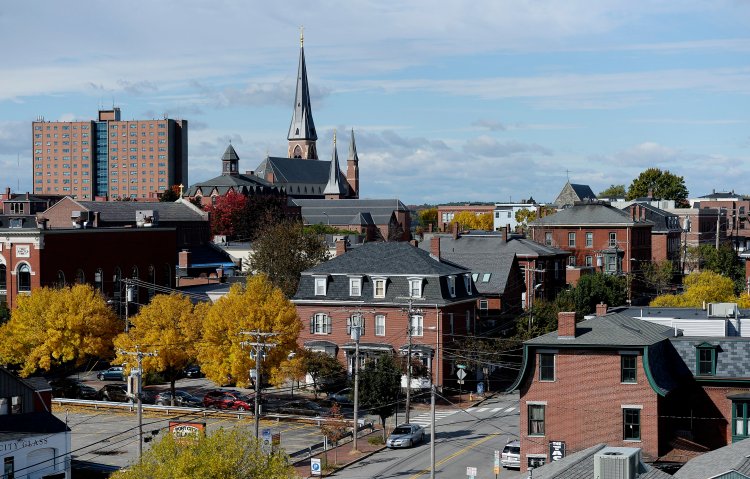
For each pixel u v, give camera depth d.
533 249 143.88
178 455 53.75
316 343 110.50
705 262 183.00
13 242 122.94
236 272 175.75
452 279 110.38
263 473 53.97
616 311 82.00
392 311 108.69
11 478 68.75
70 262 126.69
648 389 63.06
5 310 118.12
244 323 95.19
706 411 65.38
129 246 136.88
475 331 115.50
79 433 86.25
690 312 80.50
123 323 110.12
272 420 92.56
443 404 102.88
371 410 88.69
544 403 65.50
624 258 173.75
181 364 99.69
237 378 96.12
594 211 178.00
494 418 94.38
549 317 117.31
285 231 160.12
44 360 102.44
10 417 71.94
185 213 182.12
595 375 64.31
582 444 64.56
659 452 63.19
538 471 47.16
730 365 65.31
